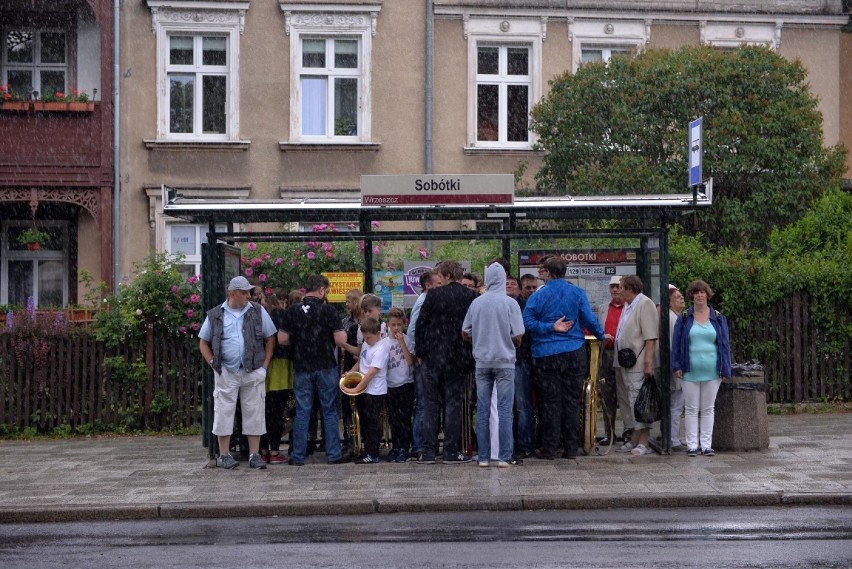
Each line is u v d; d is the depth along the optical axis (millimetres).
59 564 8227
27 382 15273
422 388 12375
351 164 23844
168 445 14211
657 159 20406
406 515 9914
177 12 23391
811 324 15859
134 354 15391
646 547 8383
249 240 12883
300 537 9047
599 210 12258
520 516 9734
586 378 12531
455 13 23969
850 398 15977
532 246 16234
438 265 12195
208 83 23734
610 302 13227
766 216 20547
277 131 23719
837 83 24844
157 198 23266
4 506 10258
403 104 23953
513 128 24375
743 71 20297
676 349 12180
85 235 23828
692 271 15703
